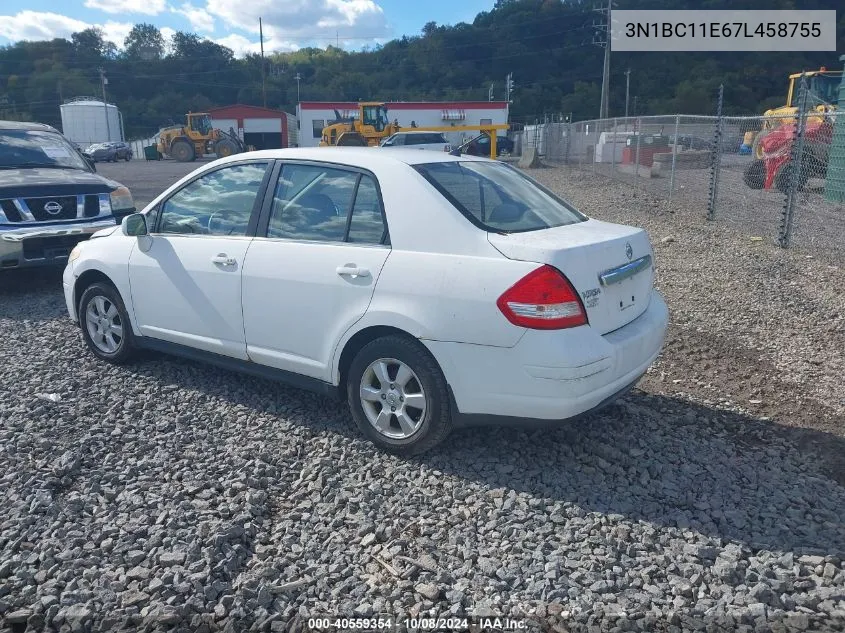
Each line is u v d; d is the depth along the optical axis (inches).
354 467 157.6
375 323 156.7
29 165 346.9
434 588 116.7
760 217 476.4
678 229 463.5
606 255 153.1
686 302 296.4
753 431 178.4
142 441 168.2
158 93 4407.0
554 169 1093.8
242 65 4712.1
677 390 206.5
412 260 153.7
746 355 234.7
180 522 135.0
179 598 115.2
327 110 1875.0
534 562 124.3
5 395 194.7
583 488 148.3
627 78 2851.9
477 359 145.9
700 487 149.6
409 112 1921.8
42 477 150.8
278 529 134.8
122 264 207.9
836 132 506.9
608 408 189.0
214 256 186.1
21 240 297.1
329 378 169.2
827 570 121.6
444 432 155.2
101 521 135.4
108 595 115.4
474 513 139.2
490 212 159.5
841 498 146.5
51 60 4581.7
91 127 2262.6
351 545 129.9
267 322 176.9
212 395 197.3
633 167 867.4
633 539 131.0
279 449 165.8
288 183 179.9
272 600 115.4
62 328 259.6
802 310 279.6
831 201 512.4
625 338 152.9
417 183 159.8
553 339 139.9
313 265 167.5
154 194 782.5
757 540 130.9
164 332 201.8
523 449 164.9
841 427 181.2
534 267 141.3
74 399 193.2
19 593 116.4
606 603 114.6
